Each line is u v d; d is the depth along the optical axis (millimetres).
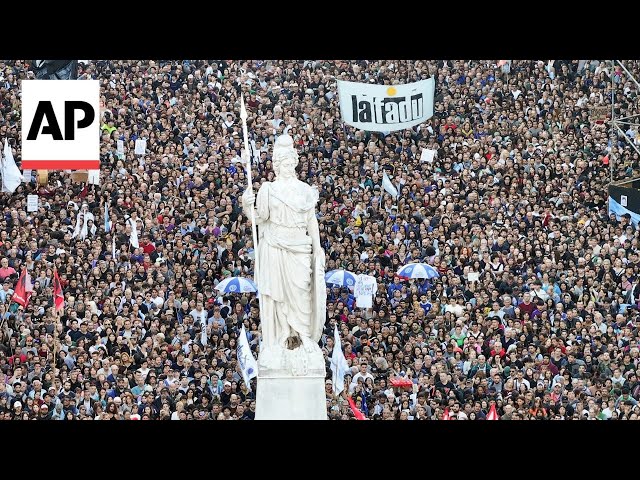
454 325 65812
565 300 68438
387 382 60500
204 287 67062
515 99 83938
